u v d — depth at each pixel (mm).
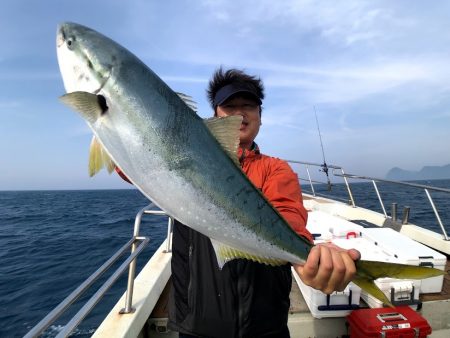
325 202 2797
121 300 1029
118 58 516
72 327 579
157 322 1045
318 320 1040
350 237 1462
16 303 2510
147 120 499
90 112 492
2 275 3248
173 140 505
